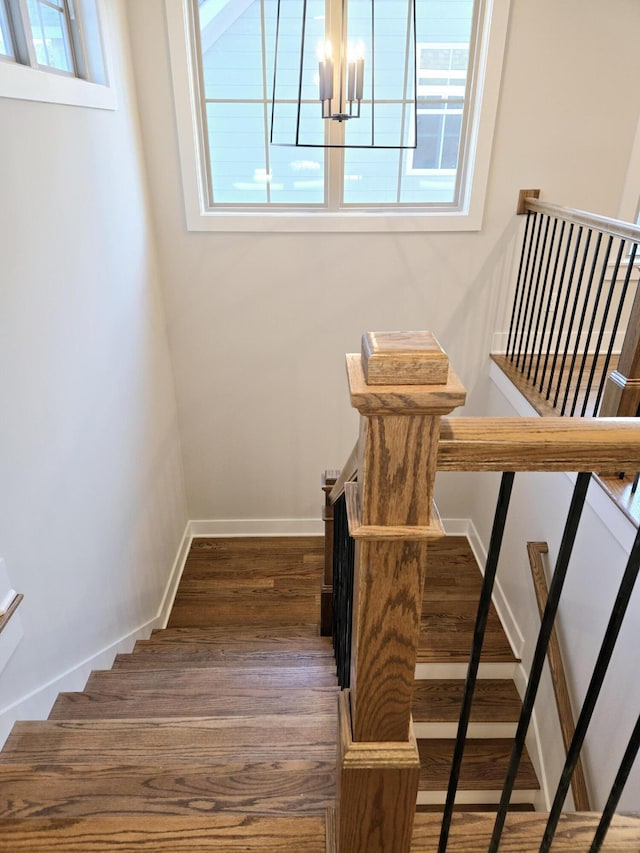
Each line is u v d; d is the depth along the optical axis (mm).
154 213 3203
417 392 683
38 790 1345
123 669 2205
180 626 3430
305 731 1595
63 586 2002
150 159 3074
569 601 2467
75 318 2135
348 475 1440
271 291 3420
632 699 1885
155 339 3260
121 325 2664
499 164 3152
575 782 2217
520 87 2982
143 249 3029
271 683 2102
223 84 3080
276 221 3227
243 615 3514
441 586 3598
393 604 846
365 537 779
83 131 2221
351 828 1025
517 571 3133
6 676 1613
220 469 3965
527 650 2945
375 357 675
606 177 3186
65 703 1928
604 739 2072
